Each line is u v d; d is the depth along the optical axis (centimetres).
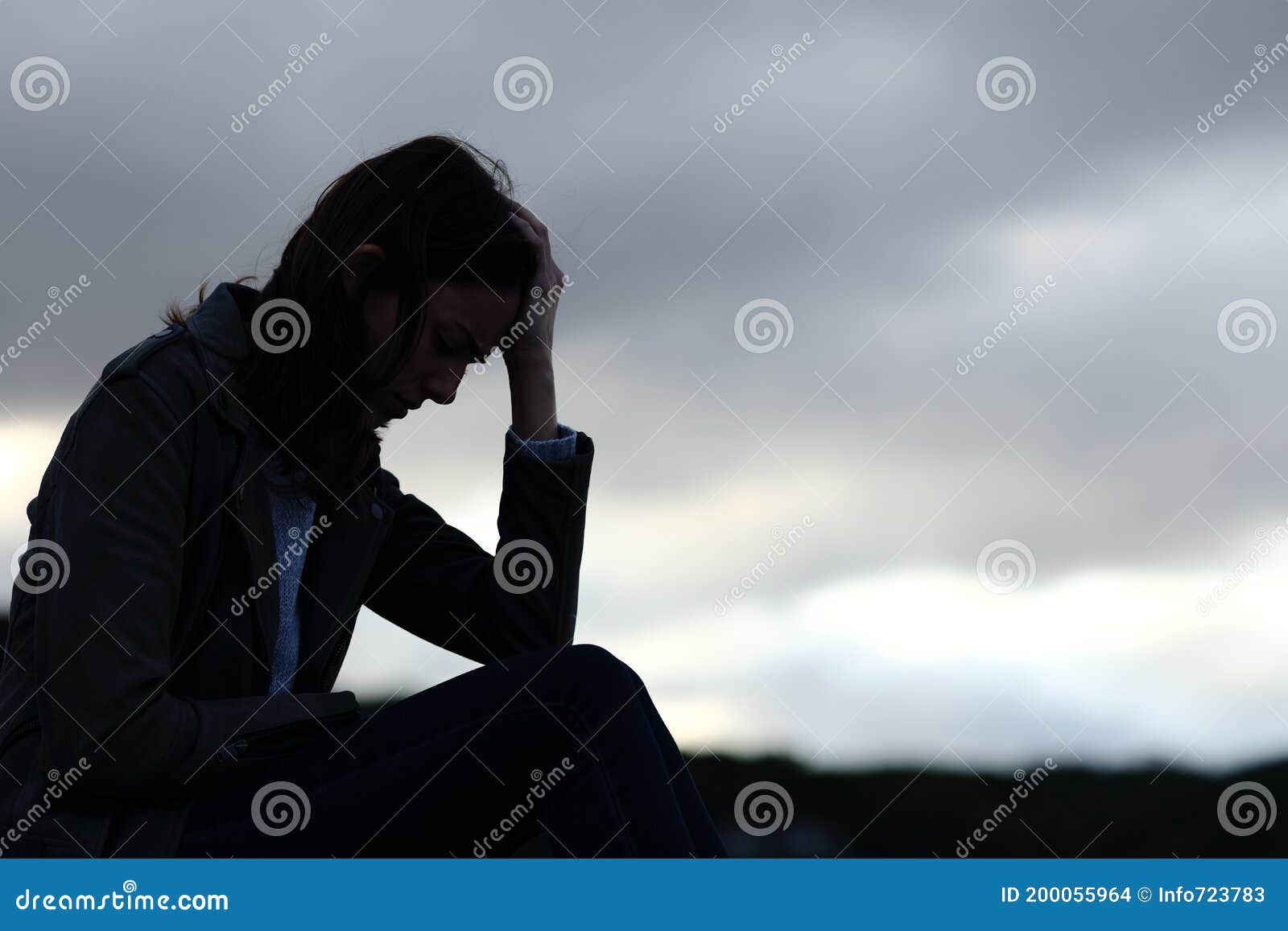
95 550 168
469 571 242
